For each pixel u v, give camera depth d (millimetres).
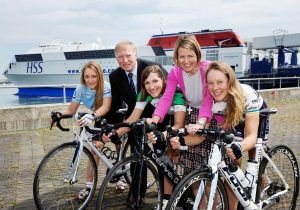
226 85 2562
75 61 30953
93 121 3570
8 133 7816
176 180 2971
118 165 2803
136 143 3045
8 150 6215
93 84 3588
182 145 2744
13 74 34406
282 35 26531
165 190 3016
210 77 2584
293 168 3217
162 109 3029
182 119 3078
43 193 3805
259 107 2658
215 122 2846
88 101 3770
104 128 3004
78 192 3705
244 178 2654
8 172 4875
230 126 2686
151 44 29719
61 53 31453
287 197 3375
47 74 32344
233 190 2594
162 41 29250
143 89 3277
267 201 2895
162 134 2820
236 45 27234
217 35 27578
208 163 2459
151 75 3150
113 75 3613
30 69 33469
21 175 4730
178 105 3082
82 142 3330
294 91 15359
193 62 2857
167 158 3002
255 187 2742
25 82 33969
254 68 27641
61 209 3498
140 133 2867
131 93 3543
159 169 2984
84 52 30500
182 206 2727
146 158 2924
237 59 26891
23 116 8125
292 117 9977
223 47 27438
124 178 3377
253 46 27797
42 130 8172
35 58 33219
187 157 3117
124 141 3709
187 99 3098
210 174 2422
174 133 2613
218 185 2527
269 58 28438
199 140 2881
